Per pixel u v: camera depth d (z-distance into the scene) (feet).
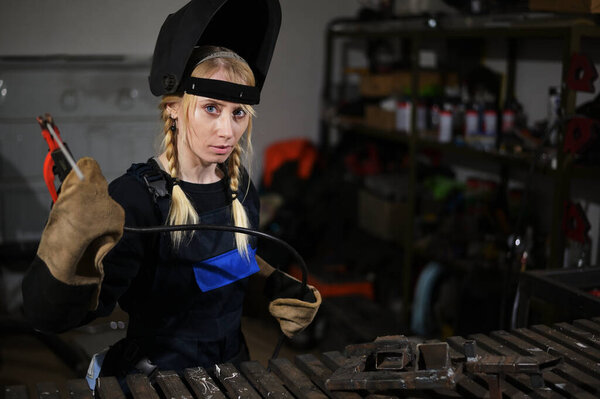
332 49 15.88
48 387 3.78
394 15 12.26
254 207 5.20
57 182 11.59
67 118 11.43
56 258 3.45
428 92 11.80
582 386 3.81
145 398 3.68
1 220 11.58
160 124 4.86
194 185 4.78
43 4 10.30
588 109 7.97
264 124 15.89
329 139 15.61
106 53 10.53
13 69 10.75
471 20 10.07
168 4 10.21
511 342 4.32
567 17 8.41
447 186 11.84
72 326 3.82
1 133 11.17
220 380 3.99
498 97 11.31
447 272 11.14
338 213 13.76
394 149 14.26
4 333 9.54
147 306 4.77
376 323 10.98
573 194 9.45
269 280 5.30
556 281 6.05
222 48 4.52
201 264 4.72
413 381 3.55
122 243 4.33
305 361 4.11
